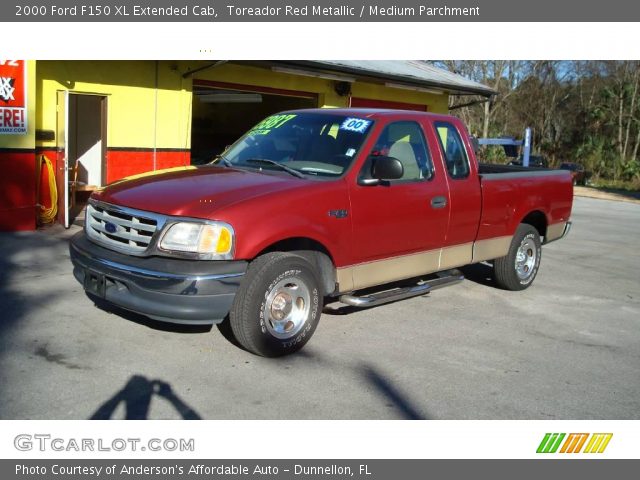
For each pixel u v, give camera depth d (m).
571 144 45.16
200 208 4.70
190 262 4.62
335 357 5.20
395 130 6.00
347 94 15.30
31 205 9.48
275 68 12.38
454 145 6.61
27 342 5.12
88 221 5.32
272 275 4.86
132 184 5.33
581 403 4.61
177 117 11.80
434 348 5.54
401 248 5.94
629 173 37.00
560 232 8.20
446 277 6.64
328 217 5.21
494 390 4.74
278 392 4.51
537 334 6.09
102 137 10.87
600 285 8.29
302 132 6.04
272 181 5.22
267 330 4.92
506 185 7.07
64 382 4.46
